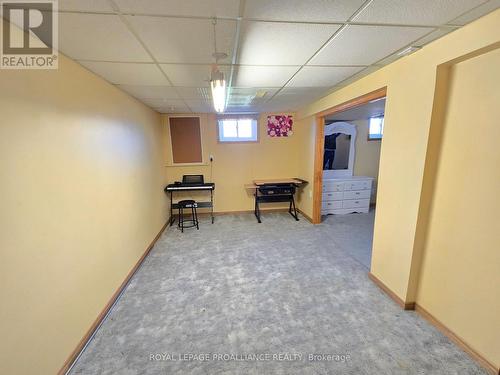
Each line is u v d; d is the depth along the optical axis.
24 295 1.28
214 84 1.80
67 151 1.68
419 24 1.42
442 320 1.85
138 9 1.18
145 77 2.27
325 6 1.20
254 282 2.61
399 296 2.17
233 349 1.76
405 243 2.06
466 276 1.65
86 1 1.10
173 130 4.71
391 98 2.13
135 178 3.03
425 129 1.80
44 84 1.47
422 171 1.85
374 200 5.60
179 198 4.98
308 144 4.57
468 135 1.59
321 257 3.16
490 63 1.44
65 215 1.64
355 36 1.56
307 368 1.59
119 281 2.44
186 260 3.15
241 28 1.41
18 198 1.26
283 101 3.80
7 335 1.18
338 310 2.13
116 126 2.53
